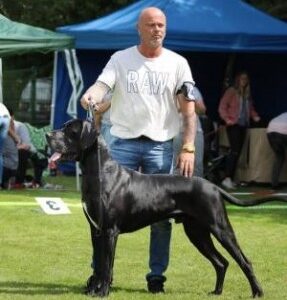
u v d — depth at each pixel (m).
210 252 8.13
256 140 18.97
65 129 7.56
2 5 32.09
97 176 7.55
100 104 8.09
